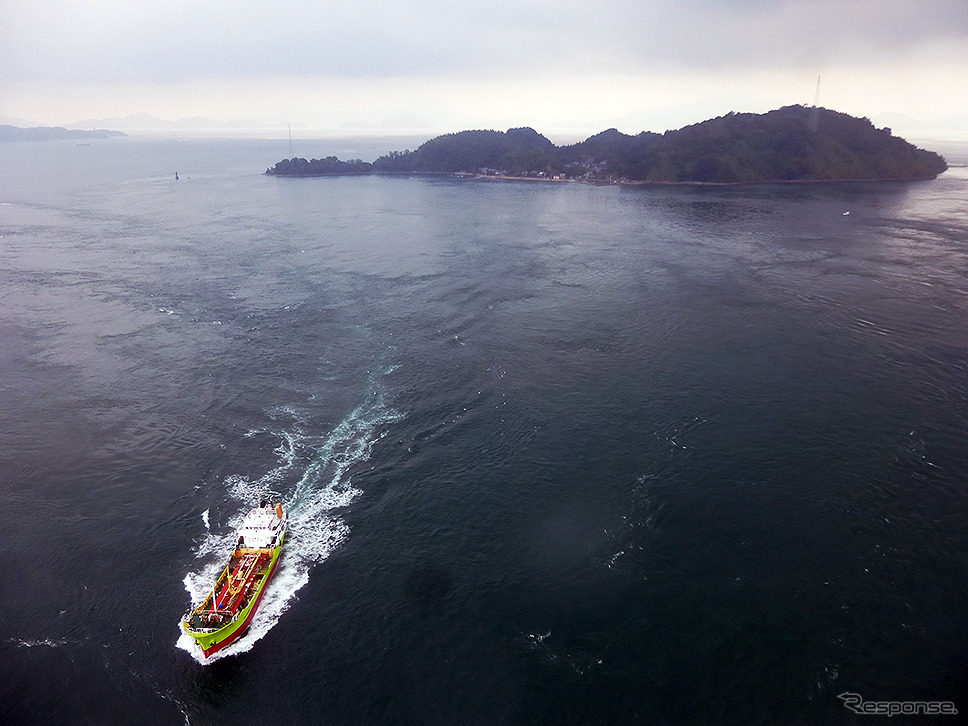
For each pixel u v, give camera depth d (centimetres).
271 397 10862
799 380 11244
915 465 8706
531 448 9288
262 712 5478
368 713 5459
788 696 5512
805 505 7962
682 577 6856
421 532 7612
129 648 6094
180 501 8194
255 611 6438
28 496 8294
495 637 6172
